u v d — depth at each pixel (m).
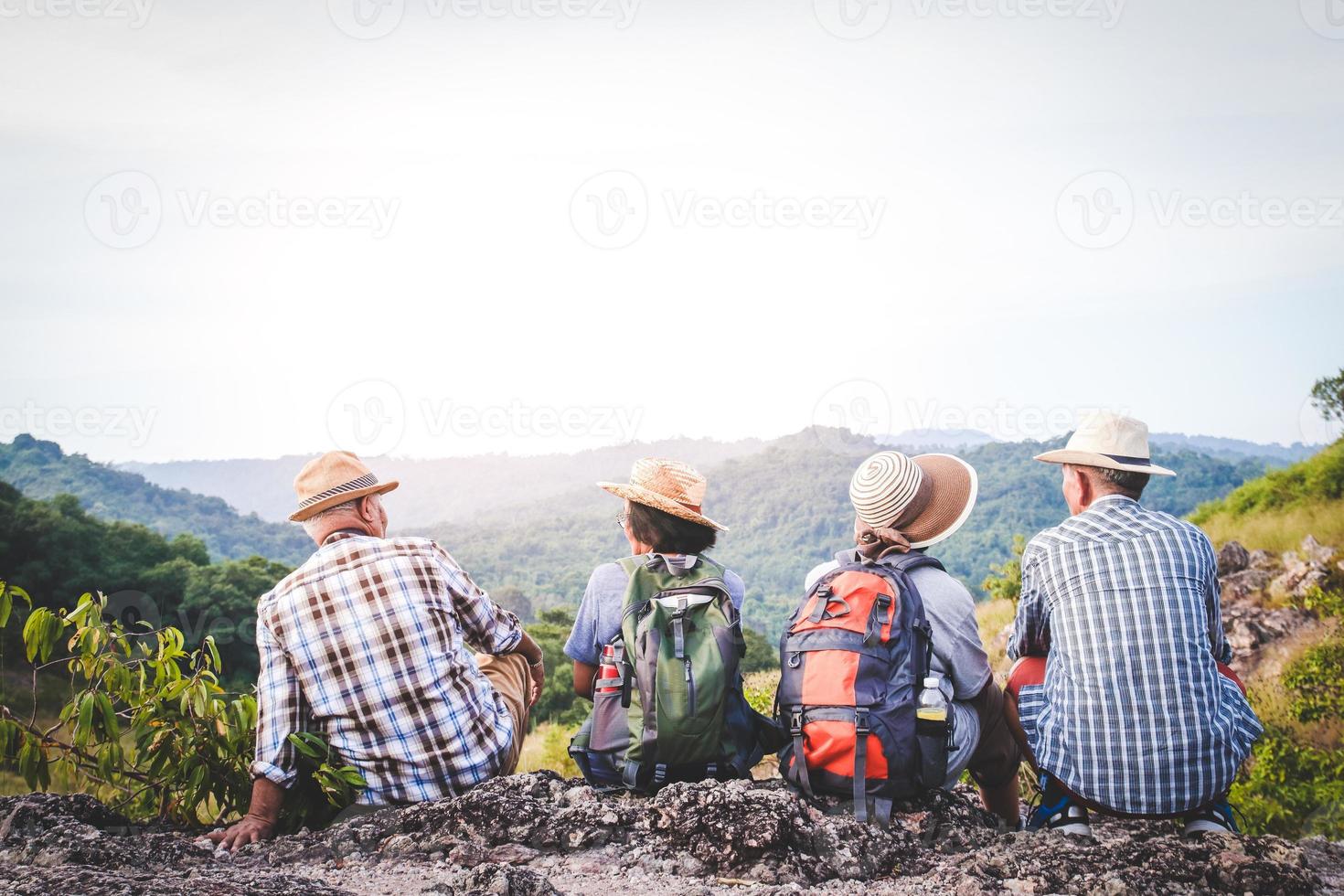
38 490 149.38
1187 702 2.93
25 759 3.23
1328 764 10.93
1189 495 82.56
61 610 3.43
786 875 2.66
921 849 2.93
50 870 2.44
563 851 2.88
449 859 2.80
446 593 3.34
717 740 3.13
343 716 3.14
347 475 3.46
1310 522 22.44
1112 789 2.96
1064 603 3.11
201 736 3.45
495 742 3.33
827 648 3.08
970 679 3.26
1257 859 2.63
